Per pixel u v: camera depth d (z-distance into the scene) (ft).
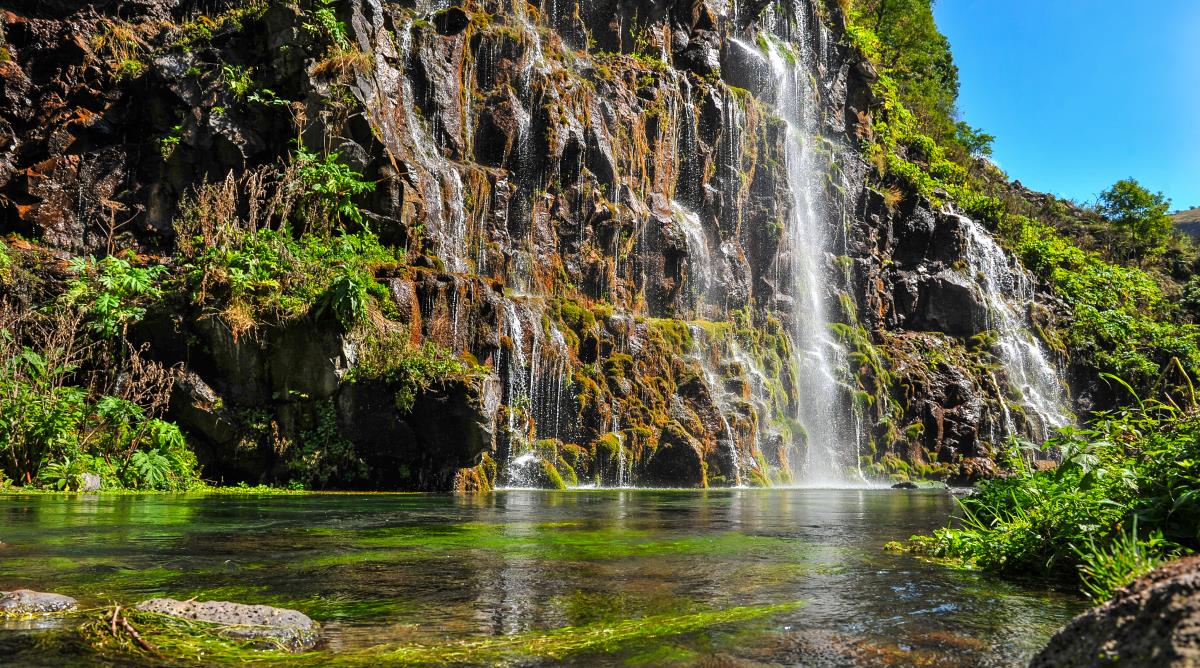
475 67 68.28
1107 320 112.78
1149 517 14.94
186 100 54.13
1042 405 98.63
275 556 16.94
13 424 38.22
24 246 50.01
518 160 67.31
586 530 23.40
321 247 49.62
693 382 67.51
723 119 83.15
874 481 81.00
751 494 50.29
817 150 94.53
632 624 10.78
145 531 21.07
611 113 73.97
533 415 57.00
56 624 10.28
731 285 79.15
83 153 53.78
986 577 15.29
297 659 9.03
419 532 22.13
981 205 120.57
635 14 83.76
